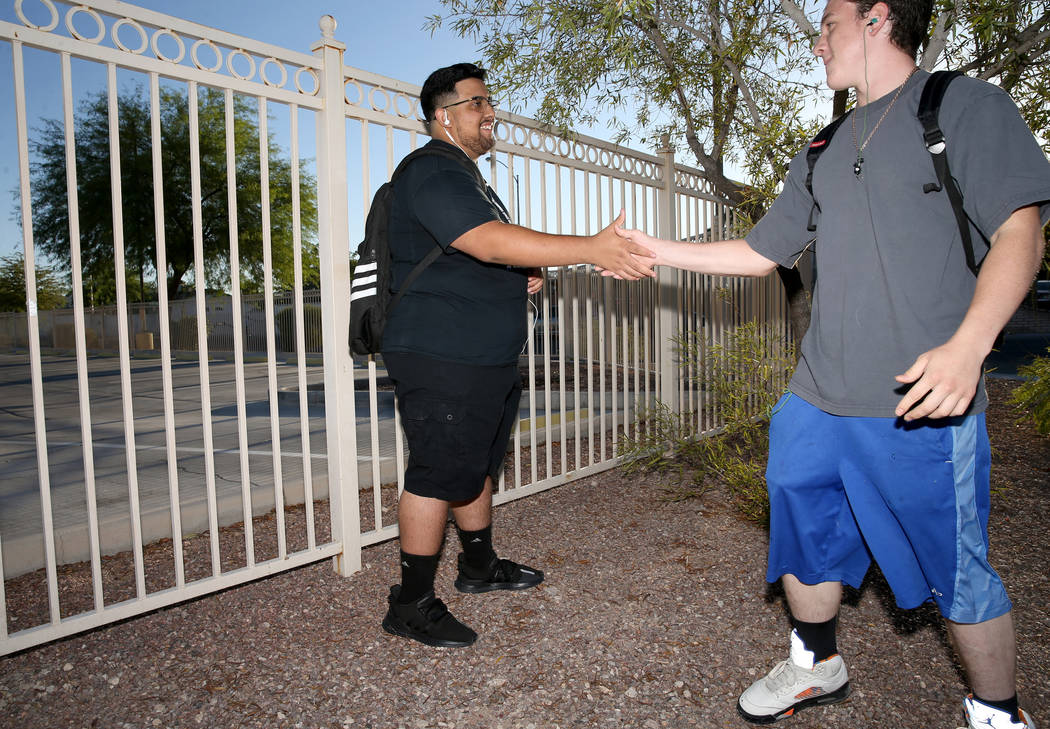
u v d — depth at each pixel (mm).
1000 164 1393
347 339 2910
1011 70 3596
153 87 2297
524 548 3266
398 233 2369
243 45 2529
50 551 2189
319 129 2832
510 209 3676
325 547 2902
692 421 5129
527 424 5426
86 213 22125
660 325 5000
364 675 2182
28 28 2006
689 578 2893
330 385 2898
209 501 2584
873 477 1655
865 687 2080
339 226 2848
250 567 2691
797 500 1785
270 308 2699
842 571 1839
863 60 1646
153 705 2012
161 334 2396
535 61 3930
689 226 5301
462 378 2266
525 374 8305
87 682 2123
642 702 2029
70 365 17453
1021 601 2590
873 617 2533
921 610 2586
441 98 2551
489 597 2758
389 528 3170
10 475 4305
